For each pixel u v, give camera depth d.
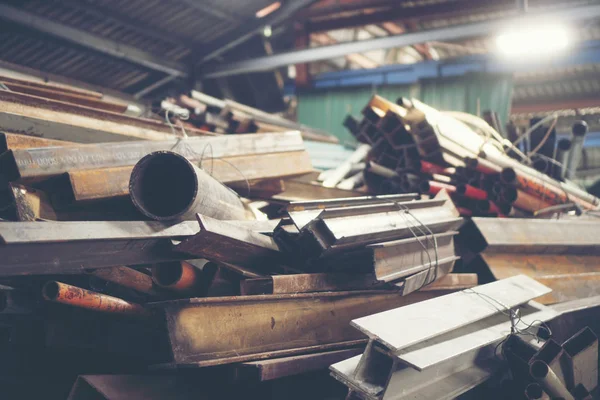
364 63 7.58
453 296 1.93
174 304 1.60
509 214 2.73
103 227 1.55
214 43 4.87
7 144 1.75
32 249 1.43
